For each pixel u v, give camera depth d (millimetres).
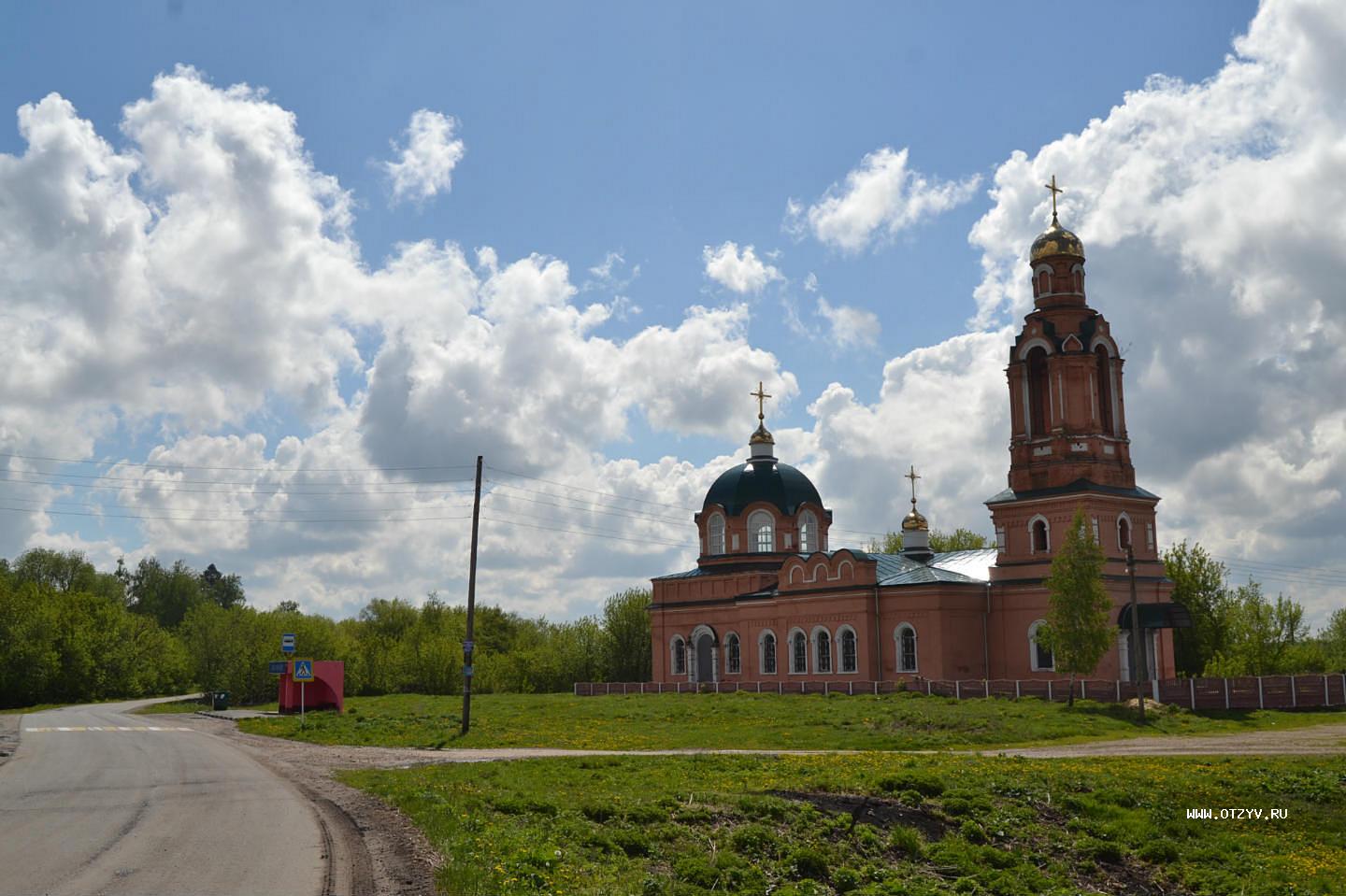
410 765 35969
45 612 110688
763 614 80312
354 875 18047
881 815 27938
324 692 69688
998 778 32062
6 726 60406
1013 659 69562
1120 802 30922
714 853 23250
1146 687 58656
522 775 32031
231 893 16578
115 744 45656
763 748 44812
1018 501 69875
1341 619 118875
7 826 22938
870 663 72688
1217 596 89312
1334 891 24984
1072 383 69250
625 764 35344
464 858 19094
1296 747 42000
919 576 72062
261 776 32406
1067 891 23875
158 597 185250
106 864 18719
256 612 119188
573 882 18906
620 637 114688
